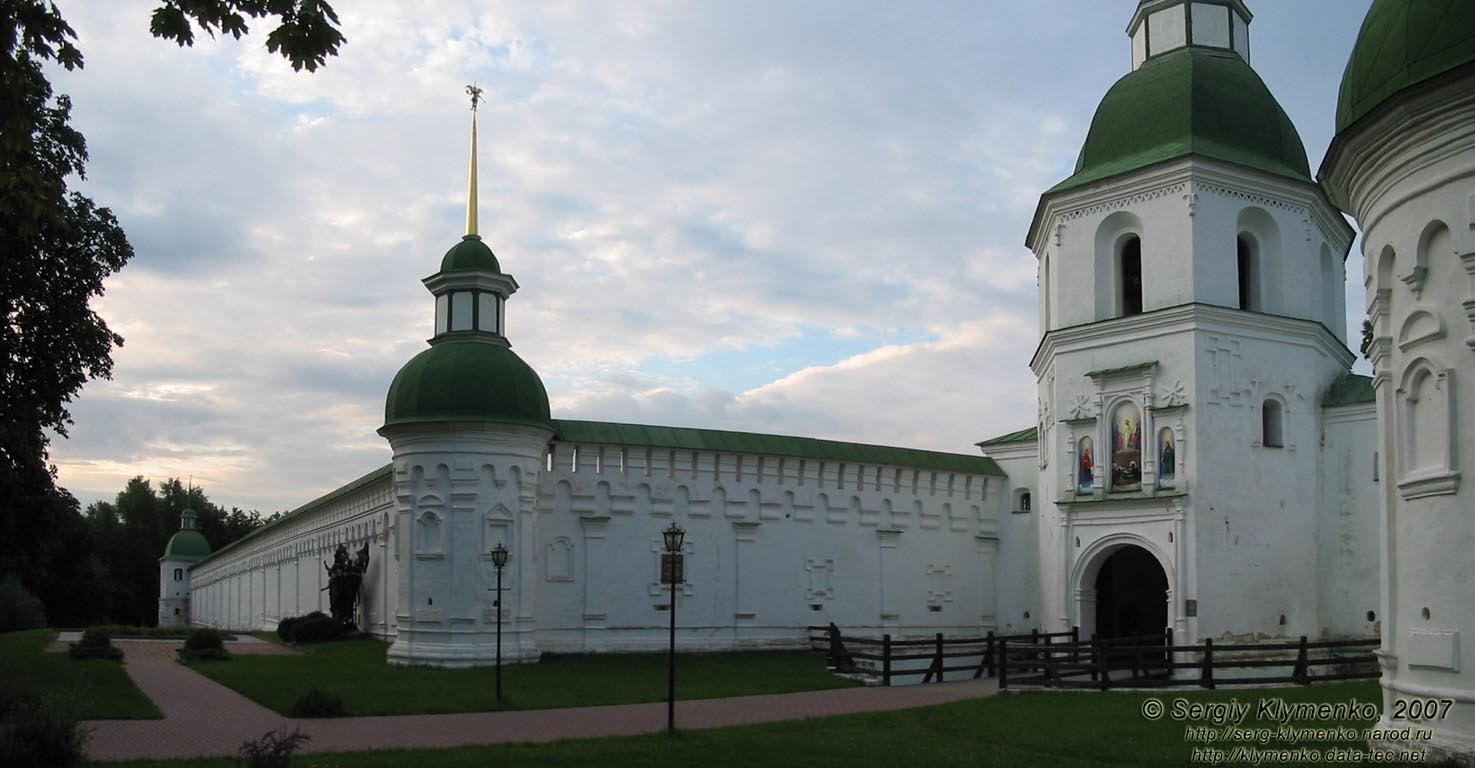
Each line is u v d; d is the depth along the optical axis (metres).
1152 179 37.34
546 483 38.78
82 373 33.19
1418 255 16.53
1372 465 36.69
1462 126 15.70
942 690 31.84
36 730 17.30
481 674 33.53
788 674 35.47
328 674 33.62
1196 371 35.97
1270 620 36.00
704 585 40.94
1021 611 46.94
